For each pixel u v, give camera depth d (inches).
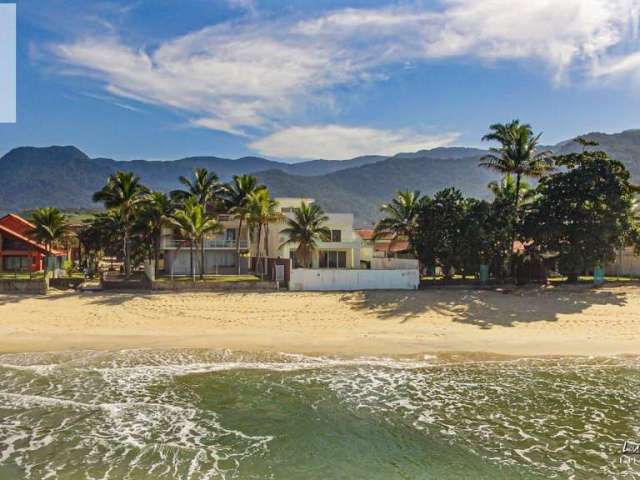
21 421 669.9
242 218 1914.4
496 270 1819.6
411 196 2016.5
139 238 2306.8
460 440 619.8
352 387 806.5
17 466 552.7
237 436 628.7
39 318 1238.9
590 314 1295.5
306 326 1205.7
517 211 1845.5
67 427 652.1
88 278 2028.8
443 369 908.0
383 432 642.2
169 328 1178.0
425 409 717.3
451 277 1941.4
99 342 1063.6
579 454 585.0
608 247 1680.6
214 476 533.0
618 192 1679.4
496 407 724.7
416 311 1342.3
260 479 528.4
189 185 2285.9
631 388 807.7
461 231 1781.5
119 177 1900.8
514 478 534.0
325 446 603.5
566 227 1723.7
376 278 1663.4
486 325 1213.1
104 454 580.1
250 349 1021.2
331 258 2151.8
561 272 1855.3
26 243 2258.9
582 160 1776.6
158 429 647.8
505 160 1886.1
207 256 2159.2
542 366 928.9
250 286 1608.0
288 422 671.8
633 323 1215.6
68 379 839.7
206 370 890.7
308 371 890.1
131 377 852.0
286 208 2258.9
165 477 530.3
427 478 533.3
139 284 1592.0
